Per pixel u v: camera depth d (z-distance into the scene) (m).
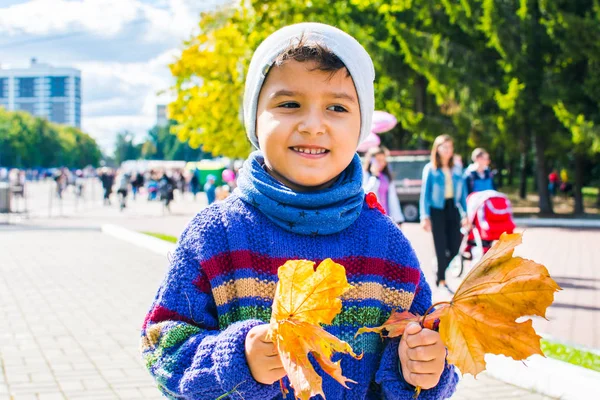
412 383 1.43
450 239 8.30
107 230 17.36
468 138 22.69
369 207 1.75
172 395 1.50
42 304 7.61
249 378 1.32
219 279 1.56
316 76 1.54
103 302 7.73
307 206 1.57
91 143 178.00
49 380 4.83
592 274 9.99
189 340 1.48
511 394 4.60
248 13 23.09
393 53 24.17
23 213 24.30
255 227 1.59
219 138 33.84
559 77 21.39
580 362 4.91
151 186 39.09
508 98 21.28
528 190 44.03
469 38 24.28
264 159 1.69
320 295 1.16
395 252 1.68
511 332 1.18
